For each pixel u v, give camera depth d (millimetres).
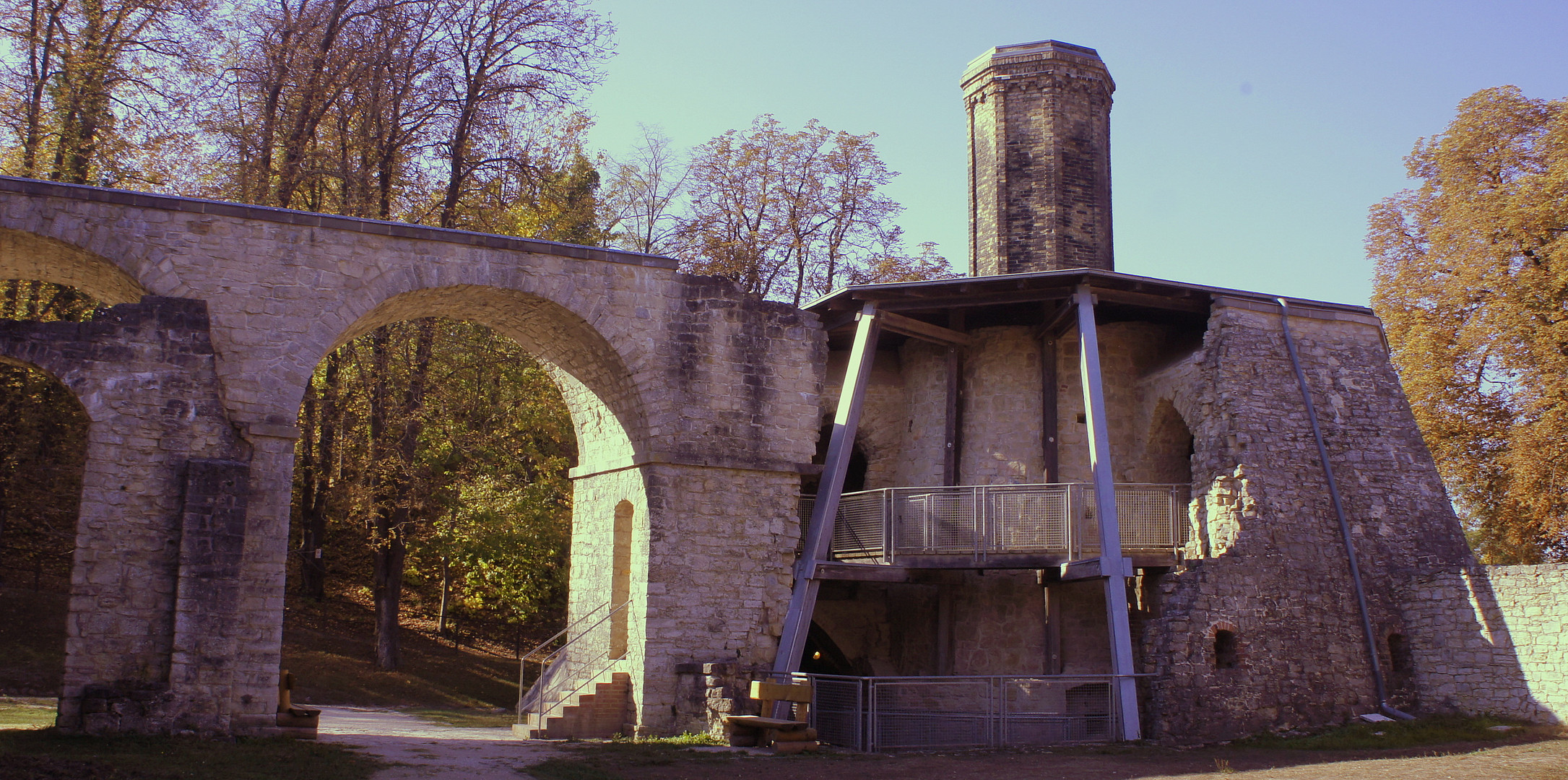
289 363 15461
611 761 14109
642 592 17531
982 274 24797
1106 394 21297
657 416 17641
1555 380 24188
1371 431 20109
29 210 14648
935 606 21125
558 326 18000
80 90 24578
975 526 19203
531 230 29453
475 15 27375
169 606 14258
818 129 33406
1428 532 19938
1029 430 21172
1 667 21578
